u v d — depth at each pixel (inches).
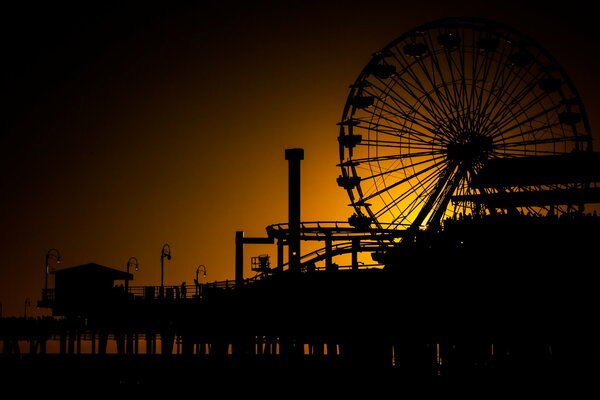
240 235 3309.5
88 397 3159.5
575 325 2731.3
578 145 3134.8
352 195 3196.4
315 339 3004.4
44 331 3750.0
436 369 3053.6
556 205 2982.3
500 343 2824.8
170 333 3240.7
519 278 2758.4
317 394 2849.4
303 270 3029.0
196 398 2987.2
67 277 3447.3
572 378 2701.8
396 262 2861.7
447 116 3142.2
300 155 3206.2
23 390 3272.6
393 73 3184.1
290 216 3184.1
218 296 3021.7
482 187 3085.6
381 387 2790.4
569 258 2736.2
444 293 2805.1
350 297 2859.3
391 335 2829.7
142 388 3112.7
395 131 3189.0
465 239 2817.4
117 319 3292.3
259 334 2952.8
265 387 2908.5
